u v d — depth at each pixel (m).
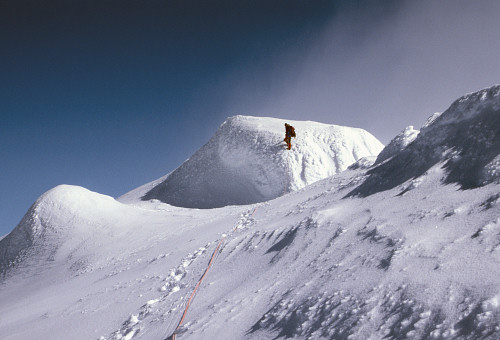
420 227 4.17
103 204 23.00
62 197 22.64
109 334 6.25
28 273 17.55
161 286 8.12
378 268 3.69
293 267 5.30
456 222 3.88
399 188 6.30
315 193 12.22
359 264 4.05
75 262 16.56
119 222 20.84
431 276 3.07
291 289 4.46
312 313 3.52
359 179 9.16
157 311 6.43
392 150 10.66
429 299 2.78
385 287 3.26
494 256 2.93
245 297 5.08
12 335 7.99
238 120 41.53
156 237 16.48
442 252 3.39
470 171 4.99
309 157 32.84
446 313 2.54
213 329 4.44
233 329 4.21
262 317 4.12
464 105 6.36
